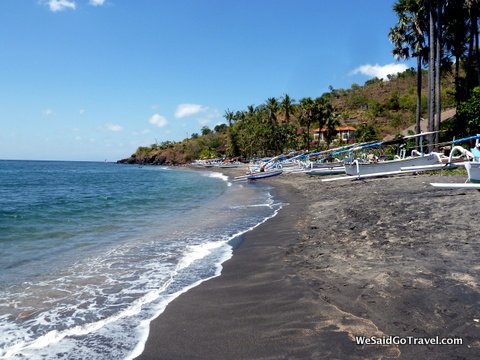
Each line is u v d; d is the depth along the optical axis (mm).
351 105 119688
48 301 5879
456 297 4555
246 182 36656
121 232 12070
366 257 6766
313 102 67062
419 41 31766
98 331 4676
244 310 5020
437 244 7066
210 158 117562
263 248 8781
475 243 6875
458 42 33125
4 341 4551
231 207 18109
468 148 26672
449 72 37281
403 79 128500
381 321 4172
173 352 4066
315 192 21359
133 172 83938
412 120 81562
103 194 28094
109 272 7387
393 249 7070
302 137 78125
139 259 8359
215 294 5777
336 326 4199
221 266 7453
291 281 5938
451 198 11969
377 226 9297
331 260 6891
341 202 14922
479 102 25516
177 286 6309
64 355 4137
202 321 4789
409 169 20109
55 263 8195
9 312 5453
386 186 18406
